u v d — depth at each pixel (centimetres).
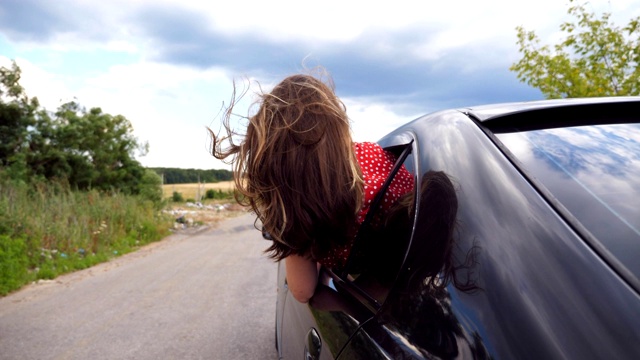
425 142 146
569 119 138
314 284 149
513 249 98
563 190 108
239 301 581
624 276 85
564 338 81
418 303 107
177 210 2873
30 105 2350
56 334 475
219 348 415
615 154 121
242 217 2653
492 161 120
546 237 96
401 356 102
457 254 104
